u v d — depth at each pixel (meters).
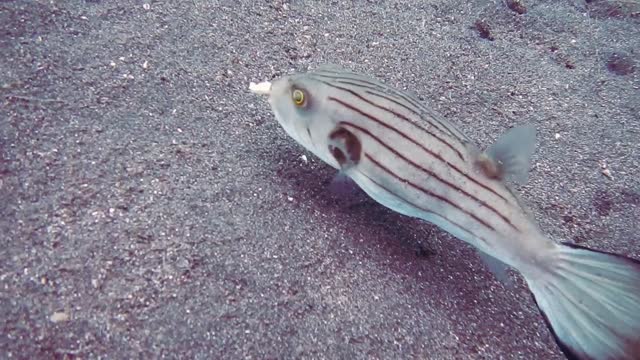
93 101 0.41
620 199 0.46
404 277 0.37
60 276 0.31
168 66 0.46
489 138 0.48
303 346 0.32
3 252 0.31
